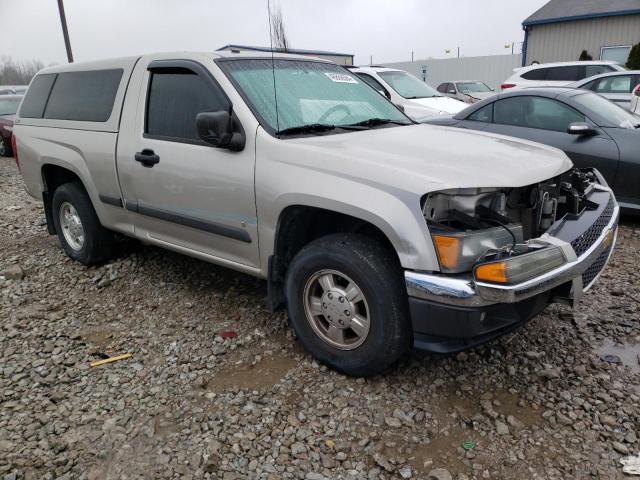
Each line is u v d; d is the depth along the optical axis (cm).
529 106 659
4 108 1413
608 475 244
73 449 267
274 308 351
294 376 324
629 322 376
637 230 587
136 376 330
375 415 287
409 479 245
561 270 278
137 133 412
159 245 432
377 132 363
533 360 335
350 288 306
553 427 276
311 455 260
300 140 331
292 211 328
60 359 349
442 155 311
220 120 331
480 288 261
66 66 511
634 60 1873
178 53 398
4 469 252
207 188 361
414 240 271
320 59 446
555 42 2259
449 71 2820
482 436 271
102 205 462
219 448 265
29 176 536
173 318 406
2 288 469
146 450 265
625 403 291
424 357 338
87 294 456
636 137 573
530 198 304
